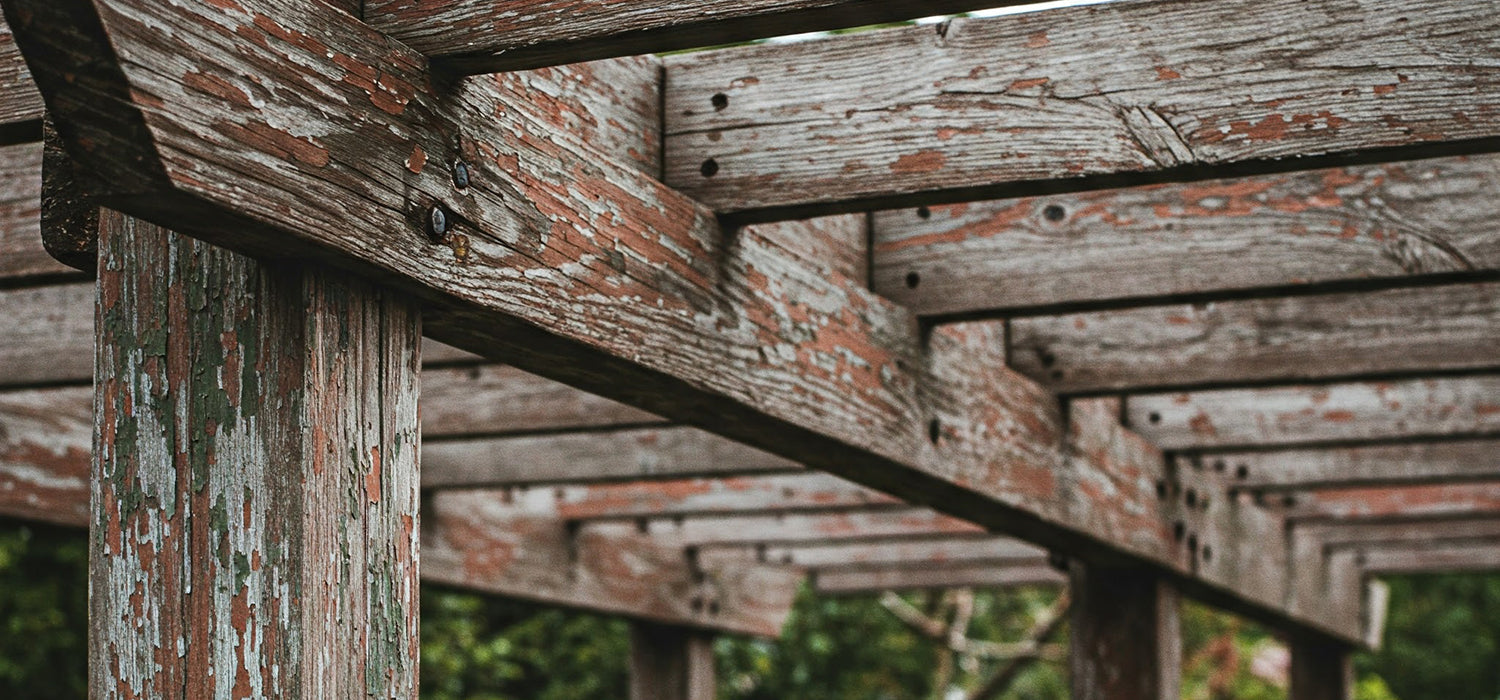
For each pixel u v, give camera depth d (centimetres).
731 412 324
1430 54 268
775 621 845
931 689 1470
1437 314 424
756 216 313
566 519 686
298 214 215
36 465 496
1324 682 827
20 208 347
